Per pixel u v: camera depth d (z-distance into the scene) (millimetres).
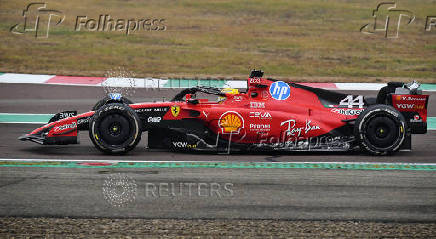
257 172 28453
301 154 32844
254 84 32906
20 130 39594
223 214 22500
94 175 27531
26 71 65375
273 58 77938
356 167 29672
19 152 32469
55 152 32500
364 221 21875
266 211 22875
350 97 33438
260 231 20719
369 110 31562
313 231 20781
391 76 67312
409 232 20781
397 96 32781
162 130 32531
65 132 31922
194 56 78250
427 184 26703
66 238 19891
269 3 119438
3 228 20734
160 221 21641
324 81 62219
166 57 77062
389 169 29328
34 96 53062
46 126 32844
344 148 32375
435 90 58000
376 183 26766
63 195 24531
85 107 48531
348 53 82125
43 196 24375
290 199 24359
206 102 32812
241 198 24406
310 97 33250
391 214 22688
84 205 23344
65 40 86312
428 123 43219
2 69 66000
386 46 87500
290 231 20766
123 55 77812
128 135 31016
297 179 27297
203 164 29969
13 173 27766
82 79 61594
